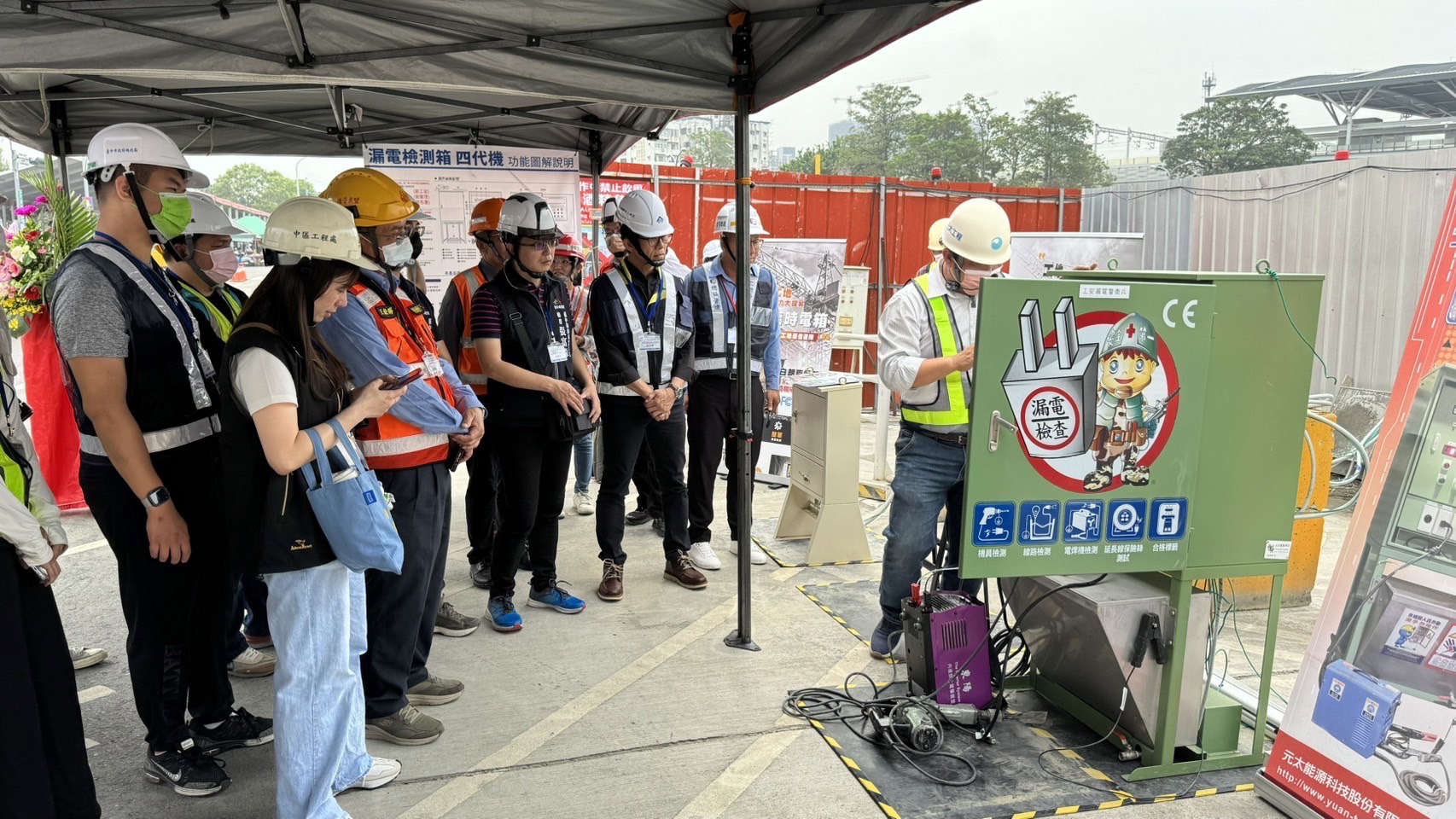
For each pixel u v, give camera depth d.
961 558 2.58
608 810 2.55
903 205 9.48
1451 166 6.39
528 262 3.45
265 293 2.15
